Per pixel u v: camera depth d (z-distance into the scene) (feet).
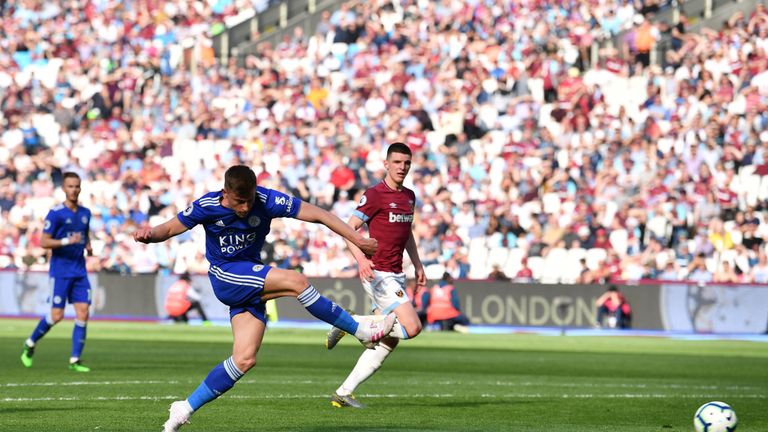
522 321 288.92
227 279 84.84
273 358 189.57
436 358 194.39
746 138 339.57
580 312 285.64
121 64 406.21
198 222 84.48
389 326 86.99
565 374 166.20
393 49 388.57
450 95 371.97
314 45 399.44
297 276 84.64
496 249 319.06
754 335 278.05
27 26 411.75
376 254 113.09
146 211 345.10
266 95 385.91
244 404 115.14
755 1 371.76
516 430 96.22
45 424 94.94
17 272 311.68
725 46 365.40
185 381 140.56
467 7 397.80
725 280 298.56
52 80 393.50
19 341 220.23
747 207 318.86
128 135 370.94
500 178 342.23
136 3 420.77
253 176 81.97
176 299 299.99
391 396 126.72
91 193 346.13
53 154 366.02
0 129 377.50
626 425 103.19
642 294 284.61
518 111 364.17
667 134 347.77
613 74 368.07
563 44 387.14
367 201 112.37
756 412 118.01
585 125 353.31
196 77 392.27
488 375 160.86
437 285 286.87
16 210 343.67
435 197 331.98
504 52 381.19
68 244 156.46
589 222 320.29
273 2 437.99
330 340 104.94
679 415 113.39
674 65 370.32
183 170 361.71
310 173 352.28
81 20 415.44
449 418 105.60
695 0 387.34
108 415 102.53
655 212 321.52
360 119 371.56
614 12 394.32
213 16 428.15
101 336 240.12
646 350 224.33
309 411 109.29
